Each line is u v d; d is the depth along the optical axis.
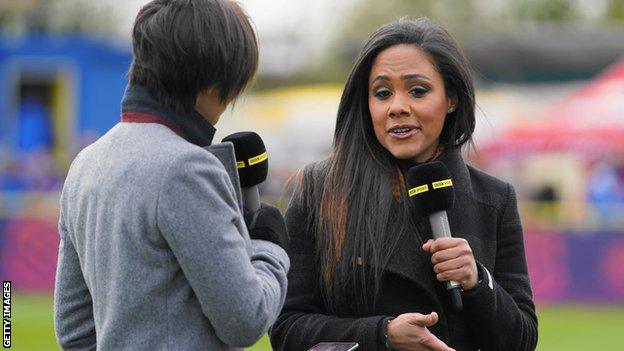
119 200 3.54
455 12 41.00
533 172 21.77
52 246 17.81
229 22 3.69
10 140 24.56
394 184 4.39
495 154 21.91
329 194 4.37
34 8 28.67
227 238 3.50
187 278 3.50
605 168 21.50
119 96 24.98
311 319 4.29
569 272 17.70
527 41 26.17
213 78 3.67
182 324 3.55
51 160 22.91
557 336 14.38
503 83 27.69
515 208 4.52
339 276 4.30
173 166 3.50
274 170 22.69
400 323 4.06
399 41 4.35
